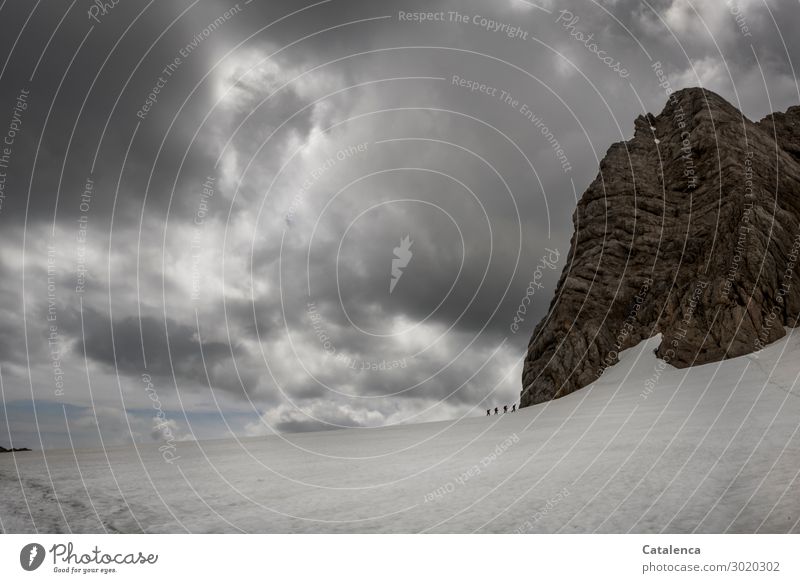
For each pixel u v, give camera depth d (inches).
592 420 1325.0
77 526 615.5
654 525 561.6
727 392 1352.1
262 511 674.8
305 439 1614.2
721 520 555.5
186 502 714.8
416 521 619.5
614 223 2593.5
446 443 1251.8
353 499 728.3
